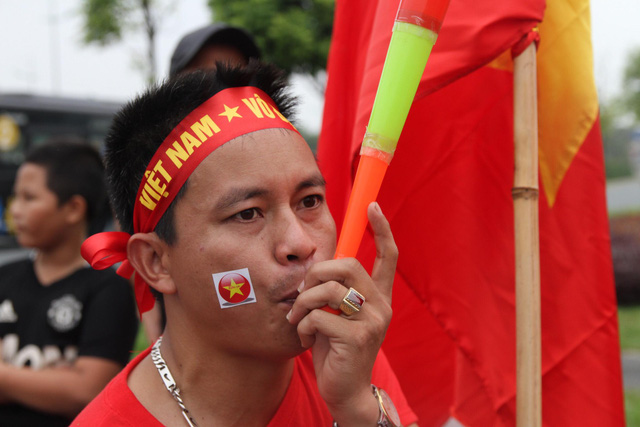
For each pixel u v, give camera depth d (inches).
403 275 51.0
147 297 39.0
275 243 31.8
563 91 49.0
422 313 55.9
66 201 73.6
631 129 900.0
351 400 32.0
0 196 353.7
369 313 31.7
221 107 33.1
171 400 34.7
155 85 35.2
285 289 31.7
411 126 49.5
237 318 32.1
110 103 380.5
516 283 43.4
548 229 51.4
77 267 73.7
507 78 50.4
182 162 32.5
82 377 67.1
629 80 899.4
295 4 413.1
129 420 33.9
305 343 31.9
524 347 42.7
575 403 50.7
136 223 35.6
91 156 79.3
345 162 53.1
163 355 36.3
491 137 51.9
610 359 50.8
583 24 48.8
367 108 41.3
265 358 33.2
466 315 51.2
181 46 81.1
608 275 50.9
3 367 66.8
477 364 50.7
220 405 34.5
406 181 49.7
